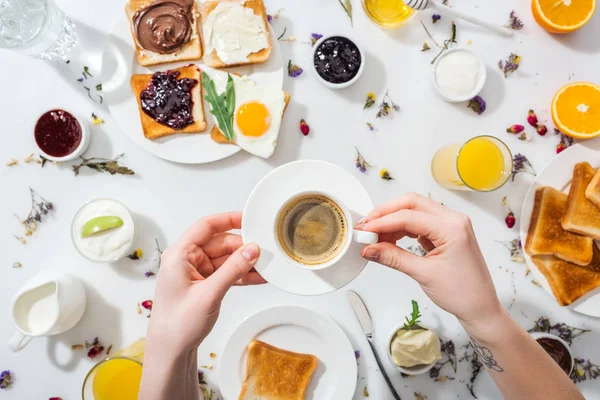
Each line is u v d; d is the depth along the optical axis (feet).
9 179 5.44
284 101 5.25
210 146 5.29
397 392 5.41
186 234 4.03
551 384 3.83
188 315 3.56
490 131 5.50
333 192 3.69
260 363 5.11
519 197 5.45
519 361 3.82
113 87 5.27
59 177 5.44
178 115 5.23
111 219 5.13
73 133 5.31
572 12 5.22
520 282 5.45
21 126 5.44
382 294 5.41
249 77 5.32
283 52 5.45
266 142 5.26
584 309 5.25
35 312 5.19
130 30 5.27
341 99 5.47
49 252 5.48
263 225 3.62
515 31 5.48
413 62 5.47
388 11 5.41
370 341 5.29
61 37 5.33
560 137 5.49
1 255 5.47
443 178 5.29
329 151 5.47
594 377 5.41
